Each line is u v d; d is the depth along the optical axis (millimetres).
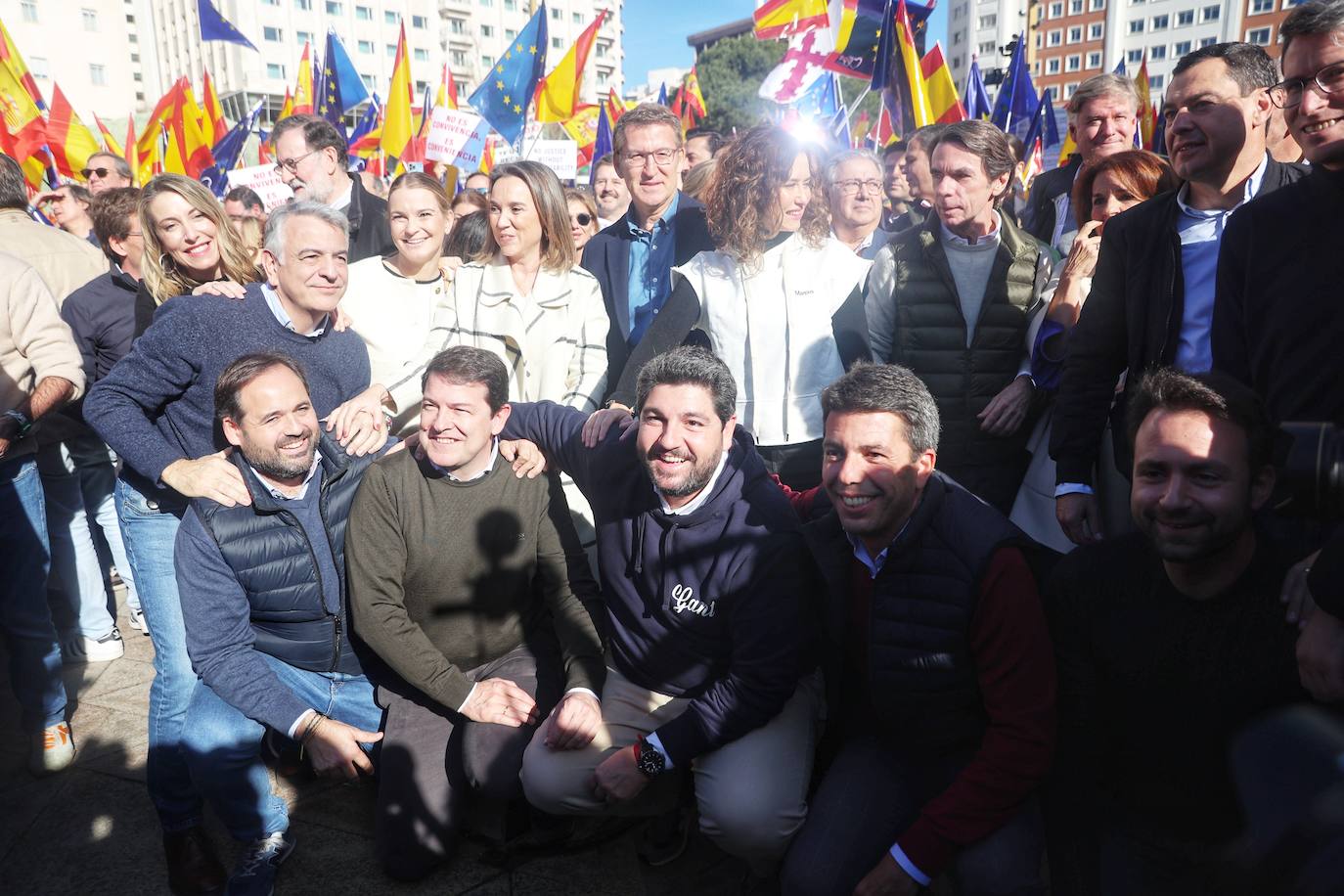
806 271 2926
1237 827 1737
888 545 2146
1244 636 1688
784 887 2174
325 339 2785
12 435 2684
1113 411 2525
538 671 2689
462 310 3162
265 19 63656
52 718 2918
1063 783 1985
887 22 6027
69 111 7781
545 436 2688
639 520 2377
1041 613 2014
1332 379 1838
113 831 2670
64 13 64812
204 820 2762
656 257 3590
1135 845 1839
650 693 2529
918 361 2902
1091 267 2699
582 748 2418
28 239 3799
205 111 8875
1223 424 1617
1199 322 2271
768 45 43281
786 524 2305
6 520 2787
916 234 2945
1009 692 2016
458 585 2580
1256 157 2215
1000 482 2908
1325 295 1837
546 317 3137
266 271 2646
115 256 3549
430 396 2389
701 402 2156
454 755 2570
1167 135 2266
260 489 2438
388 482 2480
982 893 2031
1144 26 68125
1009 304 2826
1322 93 1765
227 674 2375
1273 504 1611
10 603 2816
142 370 2514
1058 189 3977
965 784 2029
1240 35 64562
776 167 2854
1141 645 1801
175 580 2580
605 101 9883
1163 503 1652
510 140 7359
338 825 2695
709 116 43125
